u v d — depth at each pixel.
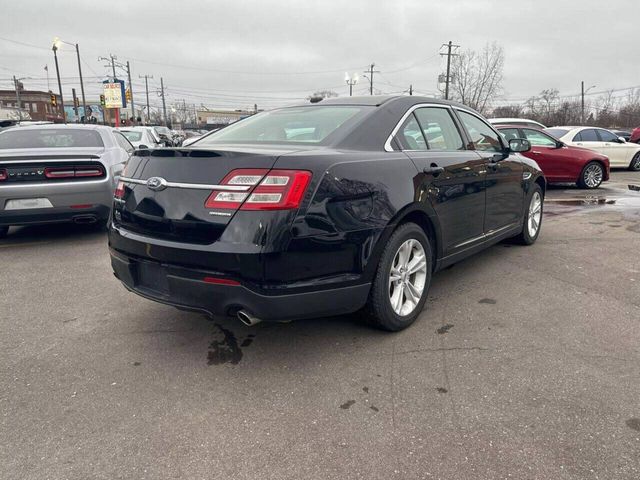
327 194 2.75
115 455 2.21
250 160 2.67
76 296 4.19
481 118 4.71
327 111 3.63
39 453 2.22
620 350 3.12
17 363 3.04
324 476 2.07
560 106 67.31
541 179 5.63
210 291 2.73
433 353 3.11
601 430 2.33
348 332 3.41
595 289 4.21
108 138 6.85
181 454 2.21
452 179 3.75
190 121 97.62
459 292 4.17
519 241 5.59
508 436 2.30
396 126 3.49
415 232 3.37
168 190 2.86
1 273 4.84
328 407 2.56
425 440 2.29
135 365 3.01
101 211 5.85
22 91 95.19
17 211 5.55
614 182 12.52
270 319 2.71
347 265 2.89
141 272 3.11
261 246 2.59
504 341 3.26
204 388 2.75
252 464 2.15
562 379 2.78
